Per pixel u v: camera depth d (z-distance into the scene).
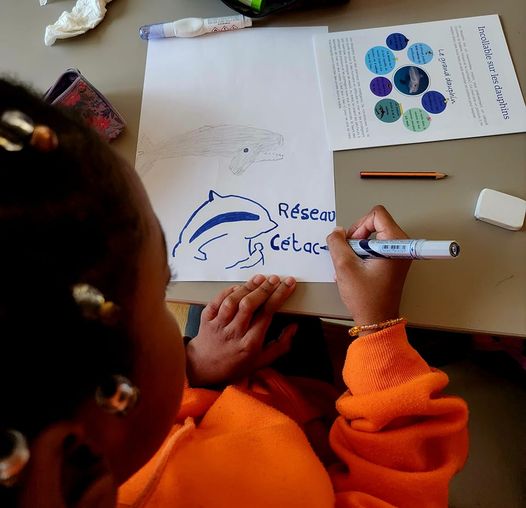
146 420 0.34
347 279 0.57
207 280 0.60
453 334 0.96
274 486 0.51
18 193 0.24
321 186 0.62
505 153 0.62
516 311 0.56
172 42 0.71
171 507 0.49
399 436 0.54
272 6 0.70
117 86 0.69
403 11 0.70
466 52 0.67
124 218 0.28
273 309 0.59
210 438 0.54
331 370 0.81
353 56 0.68
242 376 0.67
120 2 0.74
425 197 0.61
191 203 0.62
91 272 0.26
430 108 0.65
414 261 0.59
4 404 0.23
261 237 0.61
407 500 0.54
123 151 0.66
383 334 0.55
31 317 0.23
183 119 0.67
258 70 0.68
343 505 0.54
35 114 0.27
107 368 0.27
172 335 0.36
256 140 0.65
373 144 0.63
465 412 0.56
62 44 0.73
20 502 0.22
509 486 0.91
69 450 0.24
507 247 0.58
